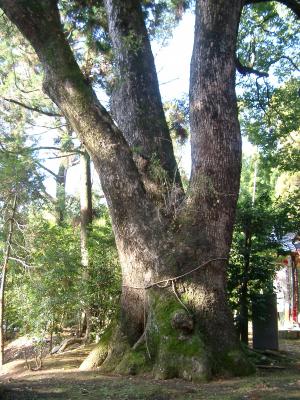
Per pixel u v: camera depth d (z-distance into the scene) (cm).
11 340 1546
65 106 879
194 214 857
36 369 998
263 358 941
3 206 1155
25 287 1066
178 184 933
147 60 1005
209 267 845
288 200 1286
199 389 687
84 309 1188
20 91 1706
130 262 874
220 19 888
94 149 875
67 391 687
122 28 997
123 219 876
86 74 1467
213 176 858
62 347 1227
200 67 888
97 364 893
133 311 872
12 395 656
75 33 1438
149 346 820
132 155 901
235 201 878
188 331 793
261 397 622
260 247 1155
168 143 977
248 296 1145
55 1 891
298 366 935
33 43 885
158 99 999
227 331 828
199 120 876
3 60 1686
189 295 829
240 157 888
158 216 869
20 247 1162
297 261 1794
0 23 1557
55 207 1410
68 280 1111
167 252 849
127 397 644
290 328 1709
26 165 1177
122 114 986
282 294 1895
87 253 1228
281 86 1681
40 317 1046
